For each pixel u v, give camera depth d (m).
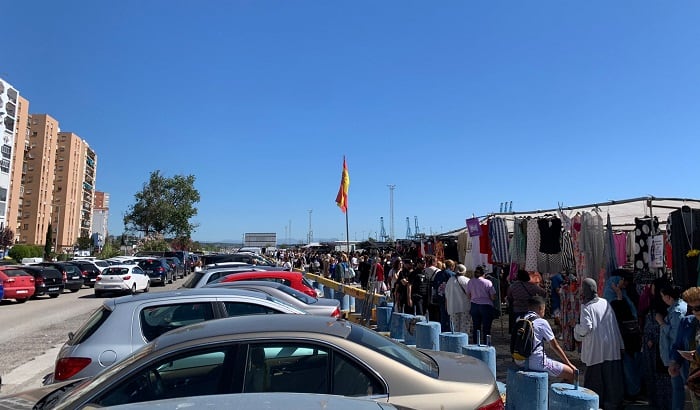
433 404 3.34
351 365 3.43
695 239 7.37
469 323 11.05
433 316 12.72
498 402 3.57
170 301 5.68
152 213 68.75
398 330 9.72
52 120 131.25
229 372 3.32
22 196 122.62
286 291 9.28
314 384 3.36
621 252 11.03
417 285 12.97
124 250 74.00
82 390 3.31
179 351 3.35
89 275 30.11
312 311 8.66
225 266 14.40
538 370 5.72
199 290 6.05
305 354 3.45
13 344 11.80
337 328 3.77
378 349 3.62
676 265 7.55
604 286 8.62
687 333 5.57
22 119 109.44
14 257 69.69
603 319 6.24
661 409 6.39
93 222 171.75
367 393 3.36
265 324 3.71
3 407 3.55
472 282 10.48
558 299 11.03
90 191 161.75
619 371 6.20
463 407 3.36
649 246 8.60
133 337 5.27
